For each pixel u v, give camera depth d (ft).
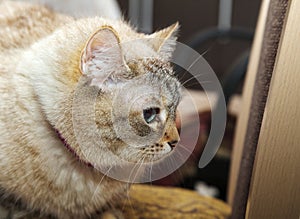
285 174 1.30
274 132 1.29
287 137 1.29
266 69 1.60
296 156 1.29
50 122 1.68
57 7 3.23
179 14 5.81
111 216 1.93
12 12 2.17
